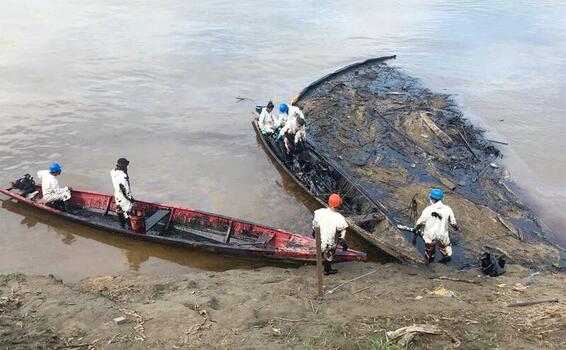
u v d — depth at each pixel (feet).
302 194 43.68
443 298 26.30
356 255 31.78
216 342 21.17
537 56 84.79
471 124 58.49
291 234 34.35
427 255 33.01
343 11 112.68
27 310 24.44
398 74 74.84
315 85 67.21
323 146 51.62
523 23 105.81
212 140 53.57
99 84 66.13
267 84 69.51
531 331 21.29
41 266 33.50
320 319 23.36
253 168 48.37
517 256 34.99
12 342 20.79
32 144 50.31
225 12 106.42
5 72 67.97
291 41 89.25
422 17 110.01
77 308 24.57
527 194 44.62
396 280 30.14
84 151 49.75
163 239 34.63
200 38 87.97
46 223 38.63
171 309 24.38
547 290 27.50
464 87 70.85
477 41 92.99
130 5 108.37
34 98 60.75
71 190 39.65
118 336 21.66
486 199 42.60
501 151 52.49
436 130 54.29
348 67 74.69
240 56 80.07
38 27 89.15
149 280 30.60
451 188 43.73
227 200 42.80
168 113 59.31
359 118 57.52
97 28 90.38
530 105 64.85
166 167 47.73
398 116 58.23
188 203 42.04
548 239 37.76
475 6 120.98
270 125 50.93
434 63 80.89
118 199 35.09
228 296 26.81
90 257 34.91
